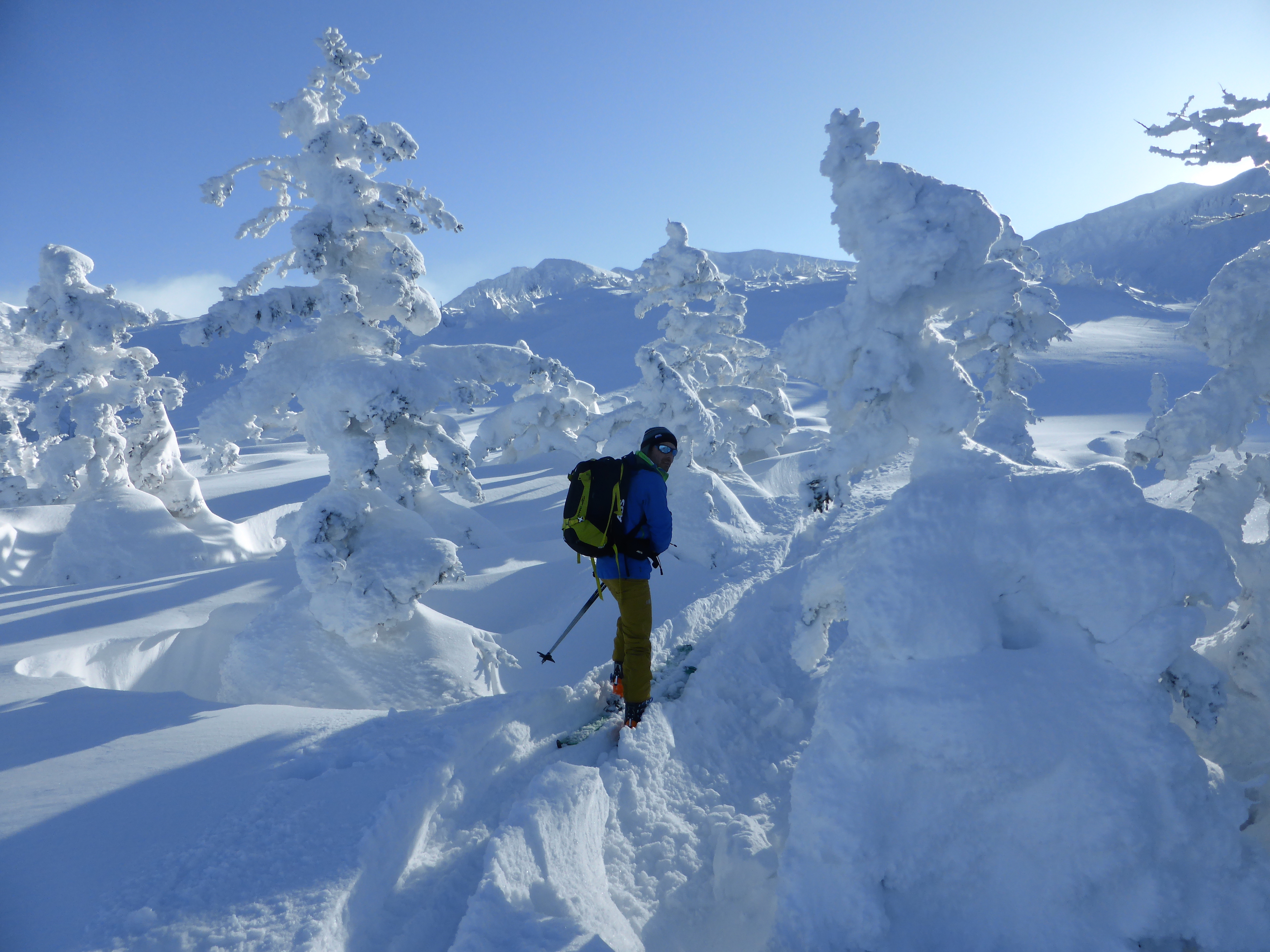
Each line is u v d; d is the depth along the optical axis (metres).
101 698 3.25
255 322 4.89
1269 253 2.68
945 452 2.70
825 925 2.04
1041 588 2.33
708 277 12.26
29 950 1.66
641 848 2.66
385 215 5.43
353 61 5.66
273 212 5.83
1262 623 2.66
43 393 8.04
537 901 2.15
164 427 8.44
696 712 3.60
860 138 2.73
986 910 2.10
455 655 3.91
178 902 1.80
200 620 4.68
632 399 8.25
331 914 1.78
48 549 8.27
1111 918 2.02
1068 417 22.16
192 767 2.50
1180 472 2.85
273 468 15.52
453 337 90.38
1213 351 2.78
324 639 3.83
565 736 3.24
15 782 2.40
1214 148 2.95
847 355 2.79
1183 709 2.81
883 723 2.22
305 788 2.31
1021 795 2.14
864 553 2.59
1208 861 2.06
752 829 2.68
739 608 5.10
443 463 5.31
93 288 8.16
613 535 3.47
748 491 9.01
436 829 2.39
